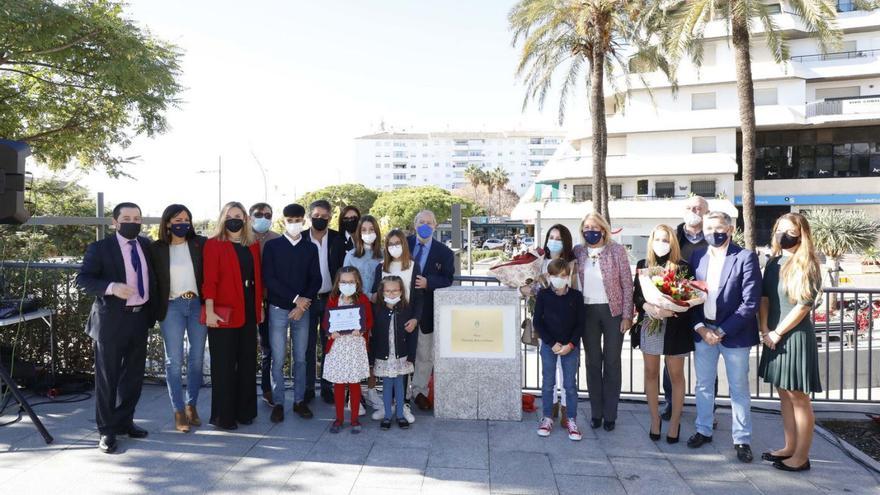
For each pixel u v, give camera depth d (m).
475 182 86.62
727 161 35.09
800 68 34.31
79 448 4.42
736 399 4.37
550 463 4.21
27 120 14.11
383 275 5.12
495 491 3.73
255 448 4.45
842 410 5.40
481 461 4.23
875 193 35.31
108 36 11.53
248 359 5.00
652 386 4.71
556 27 21.62
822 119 34.38
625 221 37.06
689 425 5.05
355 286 4.85
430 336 5.48
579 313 4.73
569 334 4.70
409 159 133.12
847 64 34.53
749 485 3.87
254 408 5.09
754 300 4.22
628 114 36.66
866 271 20.69
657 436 4.70
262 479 3.88
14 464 4.10
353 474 3.97
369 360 5.12
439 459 4.26
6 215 4.57
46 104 13.61
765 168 37.88
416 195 60.03
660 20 21.20
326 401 5.73
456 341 5.19
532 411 5.46
